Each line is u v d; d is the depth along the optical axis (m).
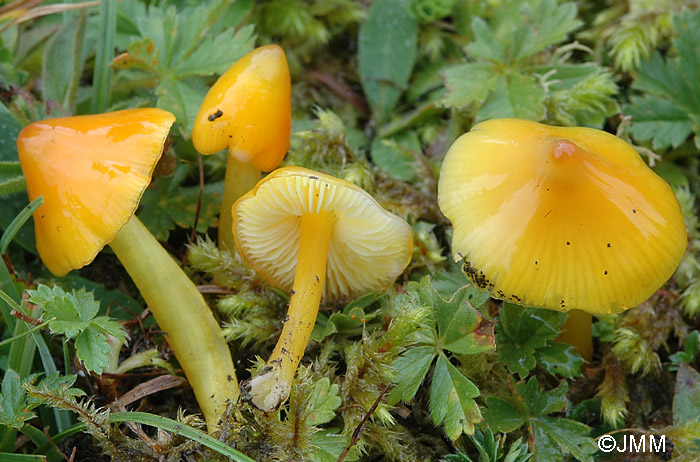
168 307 0.23
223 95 0.23
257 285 0.25
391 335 0.22
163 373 0.24
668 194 0.22
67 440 0.23
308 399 0.22
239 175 0.24
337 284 0.25
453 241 0.22
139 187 0.22
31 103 0.26
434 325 0.23
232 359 0.24
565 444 0.23
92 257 0.22
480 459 0.23
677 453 0.23
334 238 0.24
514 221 0.22
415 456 0.23
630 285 0.22
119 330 0.22
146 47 0.25
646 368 0.24
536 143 0.22
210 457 0.22
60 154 0.22
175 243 0.26
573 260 0.22
